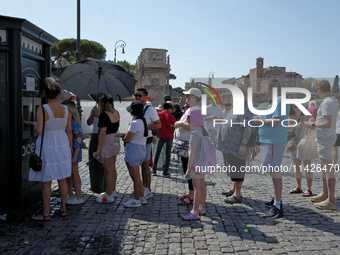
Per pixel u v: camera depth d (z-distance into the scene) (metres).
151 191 5.53
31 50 4.90
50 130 3.91
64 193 4.15
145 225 3.89
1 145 4.33
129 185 5.86
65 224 3.89
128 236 3.54
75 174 4.70
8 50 4.24
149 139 5.10
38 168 3.79
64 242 3.37
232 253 3.15
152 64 48.91
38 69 5.26
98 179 5.30
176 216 4.23
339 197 5.15
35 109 5.01
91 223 3.93
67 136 4.20
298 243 3.39
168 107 6.63
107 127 4.62
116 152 4.74
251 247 3.29
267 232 3.70
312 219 4.14
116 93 5.54
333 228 3.83
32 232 3.63
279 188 4.23
